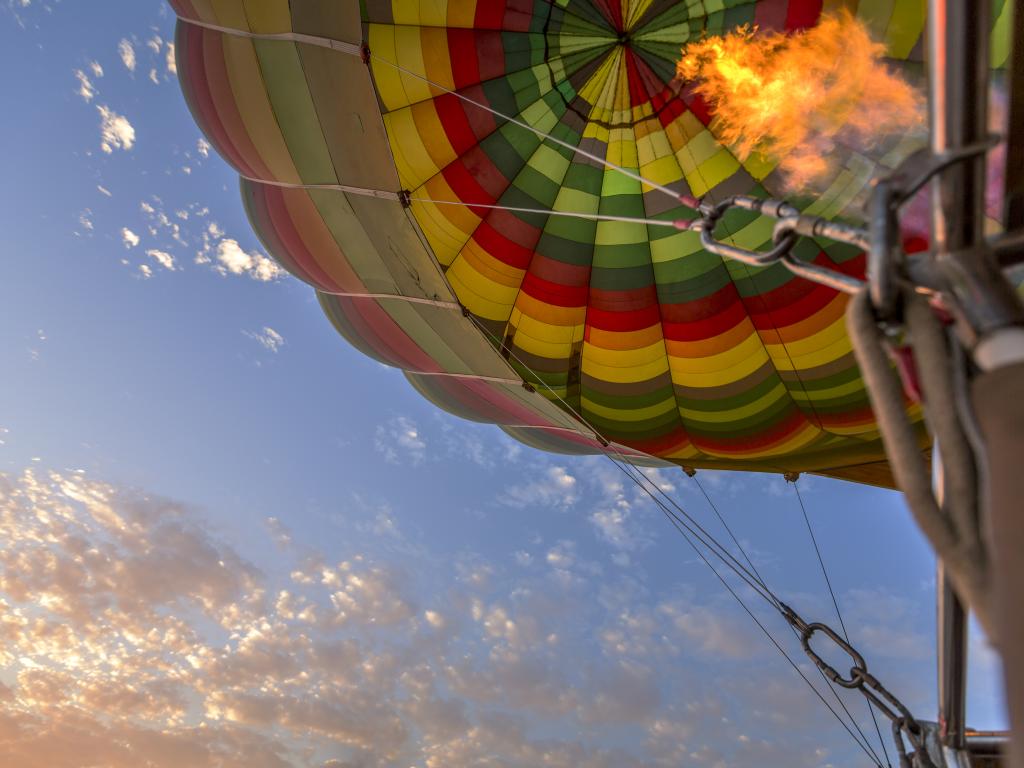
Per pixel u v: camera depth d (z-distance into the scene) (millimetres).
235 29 10094
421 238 11617
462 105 11516
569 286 12297
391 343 13141
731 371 12188
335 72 10266
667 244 12023
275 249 12453
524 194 12062
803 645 3330
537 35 11344
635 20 11195
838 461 12539
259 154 11227
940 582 1679
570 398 12836
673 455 13289
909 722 2129
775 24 10727
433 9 10938
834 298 11375
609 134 11891
